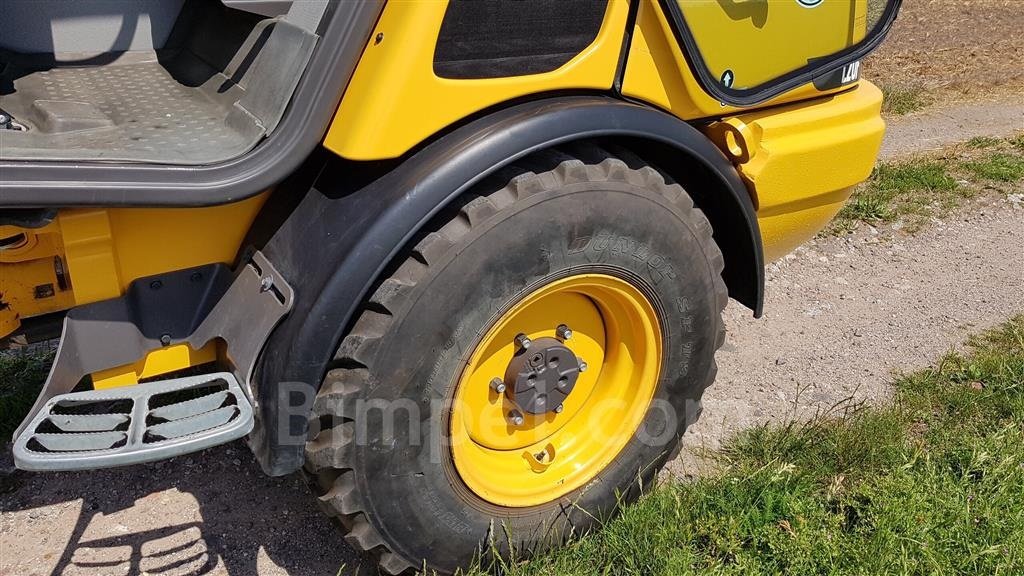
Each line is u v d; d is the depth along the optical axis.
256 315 1.80
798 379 3.22
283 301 1.76
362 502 1.87
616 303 2.14
